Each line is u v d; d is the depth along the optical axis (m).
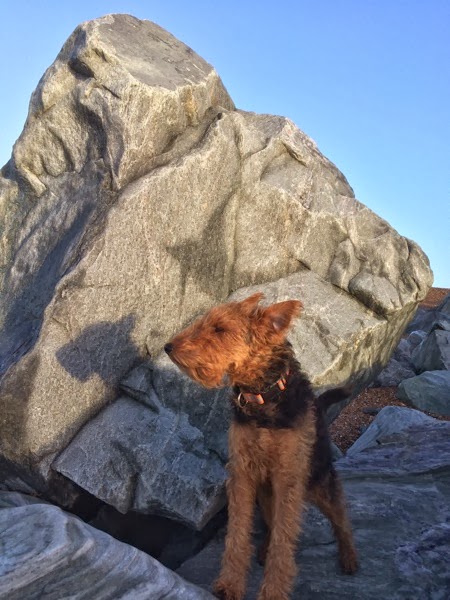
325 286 1.82
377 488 1.68
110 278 1.48
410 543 1.39
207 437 1.49
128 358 1.54
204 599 1.02
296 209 1.79
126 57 1.57
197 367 1.18
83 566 0.94
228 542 1.18
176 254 1.61
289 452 1.18
